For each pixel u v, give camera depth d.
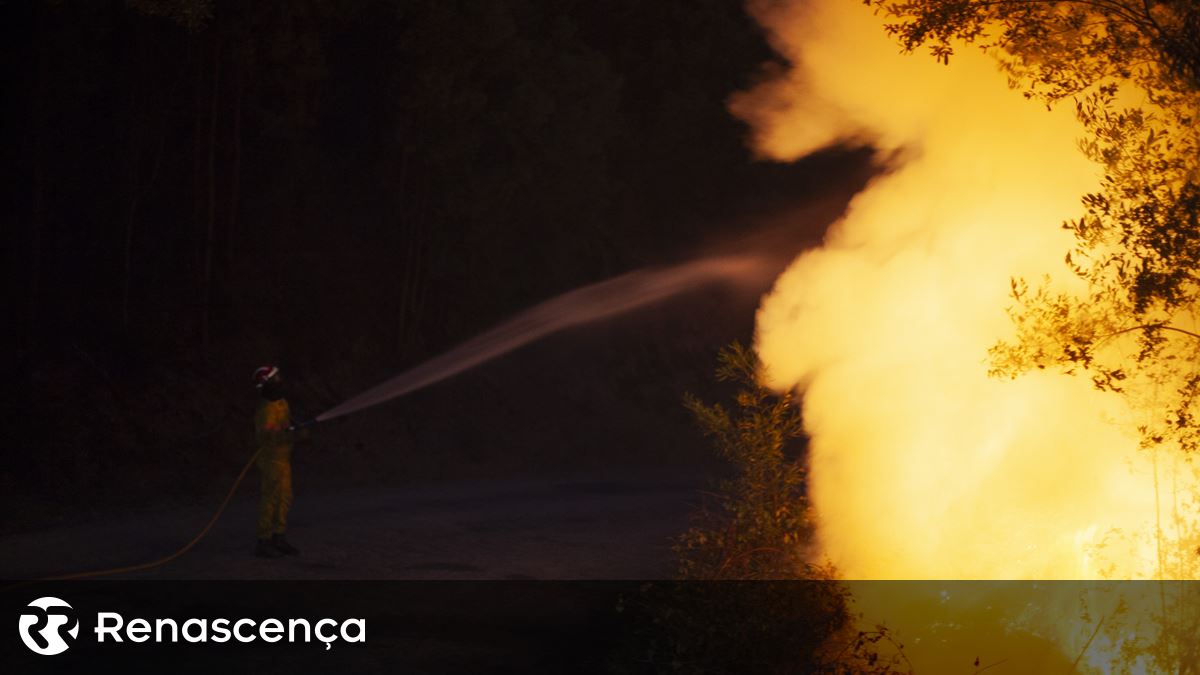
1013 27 6.77
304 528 12.79
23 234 17.23
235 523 13.02
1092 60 6.62
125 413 16.64
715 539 7.66
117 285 18.42
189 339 18.86
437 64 19.83
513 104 20.52
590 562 11.19
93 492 14.77
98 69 17.78
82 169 18.33
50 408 15.87
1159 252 5.94
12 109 16.92
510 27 20.00
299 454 18.23
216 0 17.98
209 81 19.11
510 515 14.52
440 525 13.44
